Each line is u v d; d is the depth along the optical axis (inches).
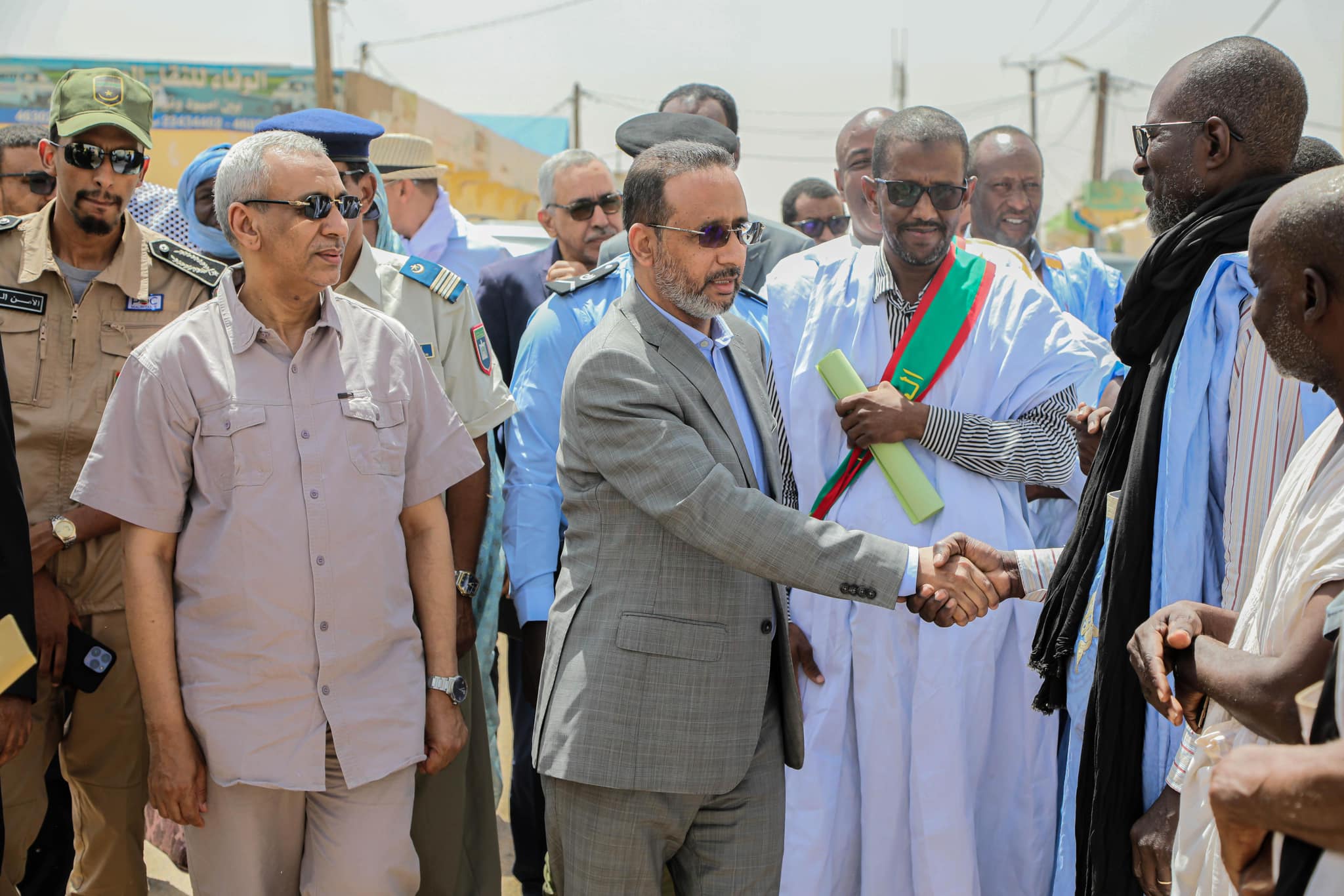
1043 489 145.4
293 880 108.1
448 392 131.3
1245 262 95.7
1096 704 101.5
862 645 130.1
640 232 106.0
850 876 133.0
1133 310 103.2
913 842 128.1
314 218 102.1
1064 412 132.6
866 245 173.9
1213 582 98.7
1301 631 69.9
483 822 131.0
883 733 129.5
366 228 146.6
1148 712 98.7
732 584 103.8
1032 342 132.0
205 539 102.8
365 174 131.5
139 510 101.5
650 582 103.2
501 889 146.3
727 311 116.8
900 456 127.7
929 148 128.8
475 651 132.9
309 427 103.7
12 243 127.2
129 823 130.0
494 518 137.1
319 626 102.7
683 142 106.4
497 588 136.3
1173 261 99.5
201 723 101.7
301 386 104.3
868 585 104.1
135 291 128.8
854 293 136.2
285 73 683.4
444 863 125.4
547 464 138.0
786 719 109.7
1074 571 108.0
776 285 139.4
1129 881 98.5
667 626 102.1
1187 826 82.1
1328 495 71.9
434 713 111.6
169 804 101.3
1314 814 57.9
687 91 202.2
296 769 102.1
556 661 106.0
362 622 104.7
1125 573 99.0
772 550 100.7
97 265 130.2
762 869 105.3
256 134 105.3
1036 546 148.9
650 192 104.8
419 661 110.5
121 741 127.9
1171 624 84.0
